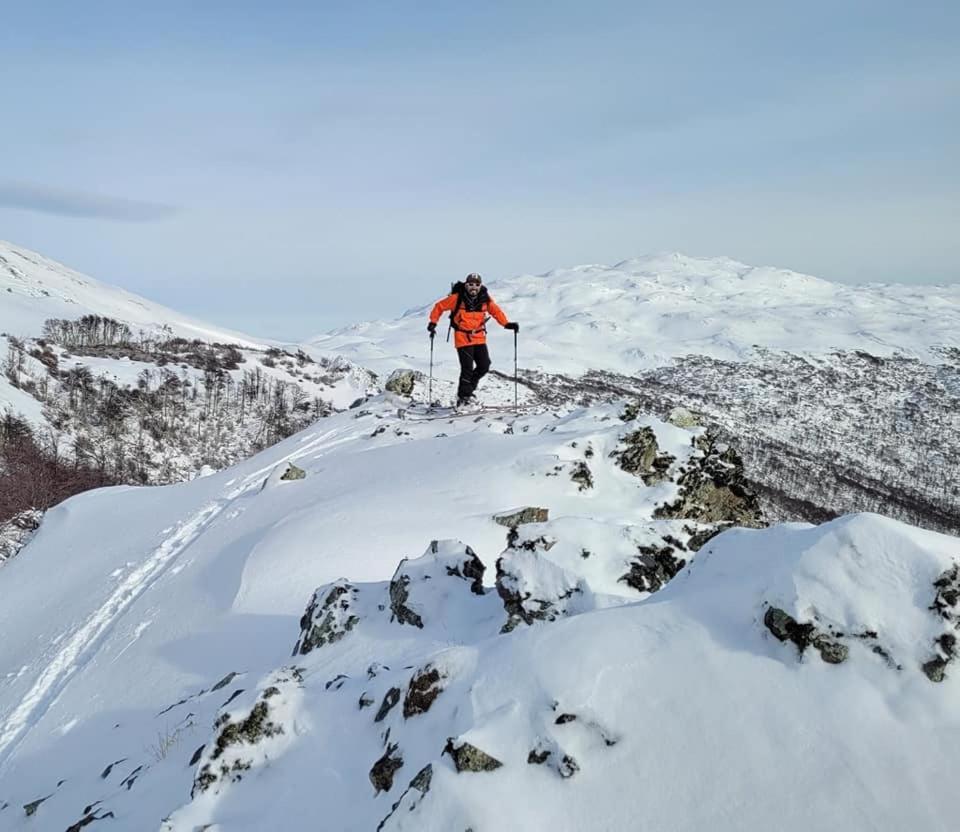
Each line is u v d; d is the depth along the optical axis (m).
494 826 3.65
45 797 7.85
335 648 7.28
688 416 16.44
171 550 16.61
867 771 3.28
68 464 49.03
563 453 14.38
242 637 10.25
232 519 17.12
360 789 4.86
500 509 13.03
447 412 21.73
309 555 12.02
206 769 5.53
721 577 4.67
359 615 7.68
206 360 80.19
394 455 17.44
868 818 3.13
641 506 13.64
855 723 3.48
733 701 3.79
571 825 3.59
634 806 3.55
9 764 9.41
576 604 6.16
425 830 3.78
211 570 13.95
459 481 14.19
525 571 6.58
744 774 3.47
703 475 14.48
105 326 99.62
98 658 12.00
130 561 16.52
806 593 3.99
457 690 4.73
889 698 3.54
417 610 7.19
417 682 5.03
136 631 12.52
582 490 13.76
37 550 20.66
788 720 3.61
